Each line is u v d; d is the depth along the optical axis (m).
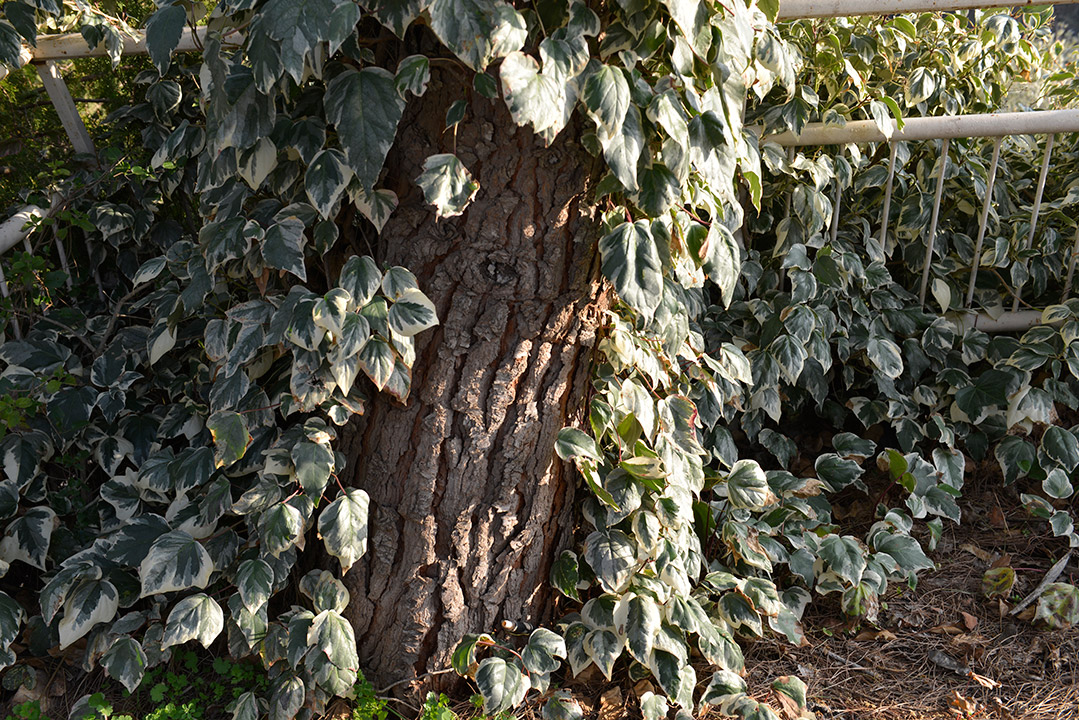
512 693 1.89
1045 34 3.56
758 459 3.02
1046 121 2.62
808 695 2.14
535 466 1.97
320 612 1.96
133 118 2.80
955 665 2.20
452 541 1.97
